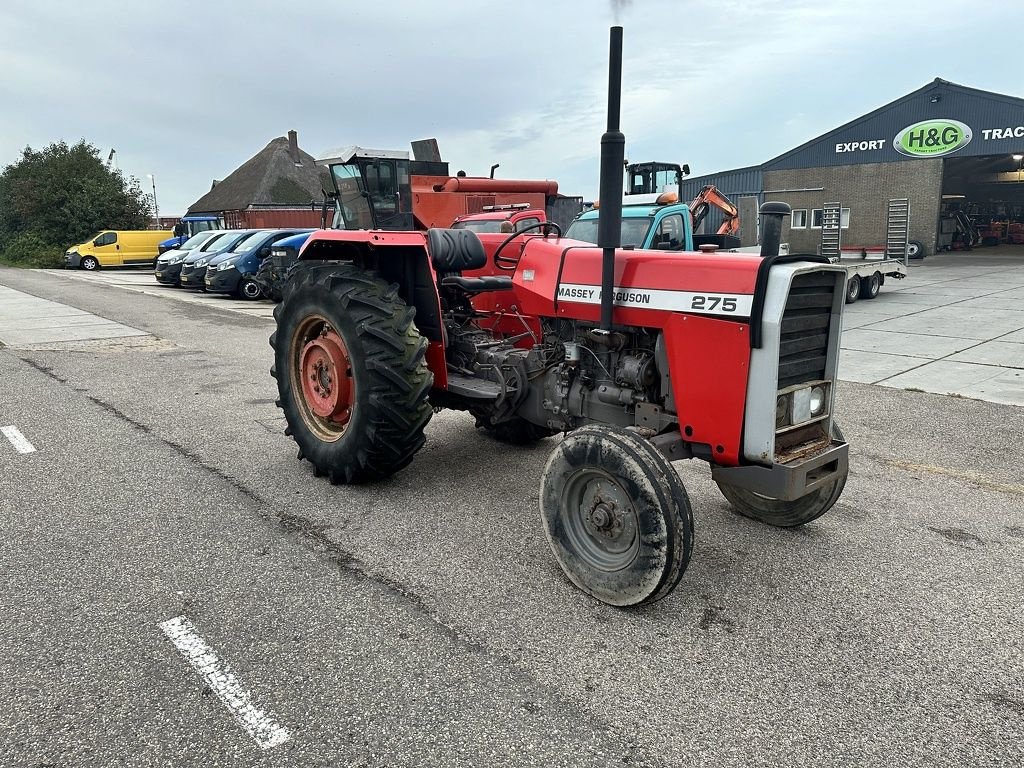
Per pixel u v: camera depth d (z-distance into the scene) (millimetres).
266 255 14953
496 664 2395
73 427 5160
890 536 3447
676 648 2498
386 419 3646
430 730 2072
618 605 2729
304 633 2562
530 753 1983
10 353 8156
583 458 2746
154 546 3246
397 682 2289
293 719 2115
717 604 2803
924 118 21625
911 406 5793
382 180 7258
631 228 8422
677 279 2924
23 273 24328
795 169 24531
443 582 2945
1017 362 7285
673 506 2521
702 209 11695
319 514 3627
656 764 1949
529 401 3740
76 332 9836
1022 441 4910
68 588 2865
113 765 1931
